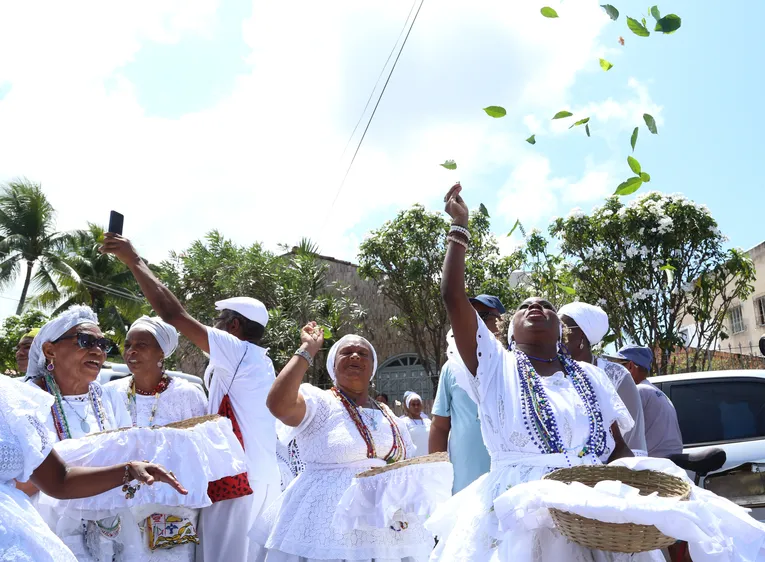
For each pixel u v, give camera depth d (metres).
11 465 2.68
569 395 3.39
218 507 4.60
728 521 2.69
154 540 4.25
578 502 2.60
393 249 20.56
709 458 5.75
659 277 15.12
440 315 20.61
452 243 3.53
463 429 4.55
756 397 7.14
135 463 3.01
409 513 4.21
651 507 2.52
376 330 24.31
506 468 3.29
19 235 28.30
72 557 2.77
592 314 4.76
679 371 16.59
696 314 15.37
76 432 4.08
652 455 5.95
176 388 4.86
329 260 24.55
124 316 30.02
